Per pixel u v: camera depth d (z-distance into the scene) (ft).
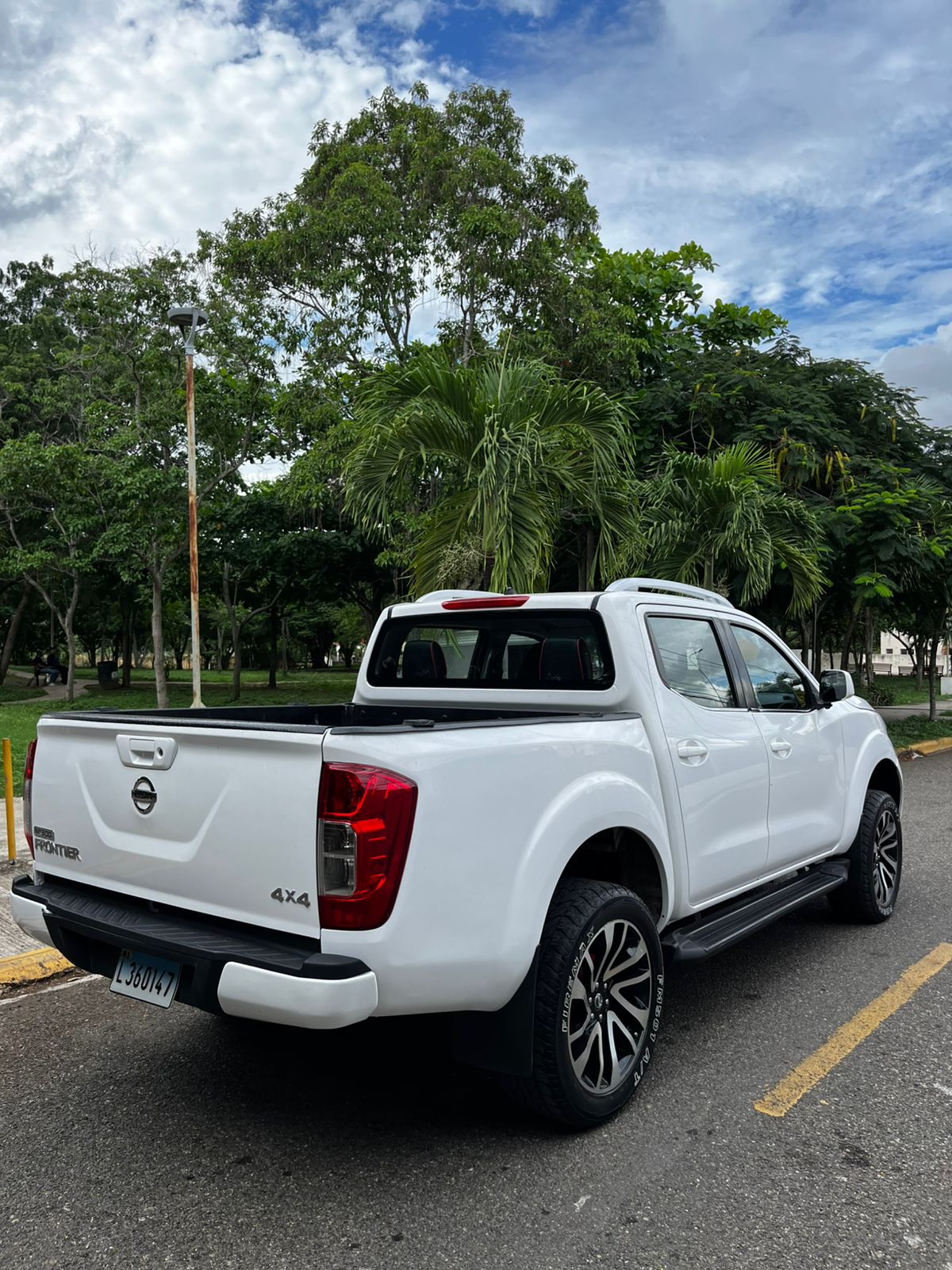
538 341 46.14
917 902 20.17
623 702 12.48
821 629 96.53
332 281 46.44
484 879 9.30
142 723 10.14
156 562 66.74
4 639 147.33
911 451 55.88
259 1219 8.83
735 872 13.71
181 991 9.50
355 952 8.53
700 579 38.50
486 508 29.48
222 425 62.28
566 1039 9.89
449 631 14.80
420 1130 10.56
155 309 61.57
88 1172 9.75
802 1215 8.77
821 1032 13.17
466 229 44.83
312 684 121.19
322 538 83.15
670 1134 10.33
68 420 92.84
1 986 15.61
